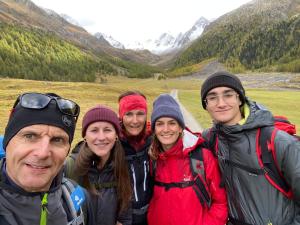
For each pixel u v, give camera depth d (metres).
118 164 0.81
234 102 0.78
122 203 0.81
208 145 0.86
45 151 0.44
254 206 0.72
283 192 0.70
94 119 0.79
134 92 0.99
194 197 0.82
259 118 0.73
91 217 0.58
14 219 0.42
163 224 0.85
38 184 0.44
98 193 0.78
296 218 0.69
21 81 19.75
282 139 0.69
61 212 0.47
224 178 0.80
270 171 0.70
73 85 18.39
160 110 0.85
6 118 5.16
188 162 0.84
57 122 0.45
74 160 0.83
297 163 0.66
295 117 6.33
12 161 0.44
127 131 0.95
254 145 0.72
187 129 0.91
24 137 0.44
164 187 0.85
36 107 0.44
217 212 0.81
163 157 0.86
